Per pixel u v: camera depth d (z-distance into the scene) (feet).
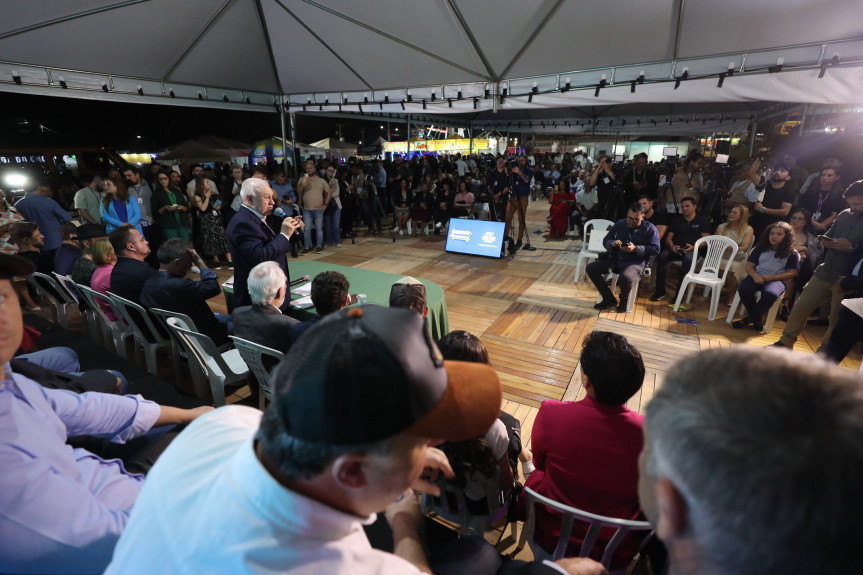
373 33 17.10
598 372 3.84
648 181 20.67
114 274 9.20
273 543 1.35
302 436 1.30
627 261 14.60
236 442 1.81
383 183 34.94
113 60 16.89
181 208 18.99
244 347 7.19
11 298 2.81
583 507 4.07
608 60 15.28
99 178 18.78
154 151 49.19
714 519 1.02
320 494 1.39
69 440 4.69
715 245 14.21
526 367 11.03
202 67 19.40
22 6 12.67
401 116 46.80
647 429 1.35
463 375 1.51
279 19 17.38
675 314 14.58
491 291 16.88
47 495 2.37
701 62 13.88
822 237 10.50
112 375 5.32
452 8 14.51
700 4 12.07
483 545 3.17
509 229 22.90
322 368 1.27
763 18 11.89
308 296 10.06
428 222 28.40
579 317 14.30
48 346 10.18
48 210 15.29
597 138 72.18
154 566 1.43
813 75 12.28
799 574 0.92
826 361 1.12
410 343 1.36
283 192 22.99
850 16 11.03
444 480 4.49
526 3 13.58
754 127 33.94
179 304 8.68
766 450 0.92
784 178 16.06
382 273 12.01
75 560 2.43
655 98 15.26
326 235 25.39
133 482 3.64
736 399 1.05
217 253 20.31
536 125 53.62
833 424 0.93
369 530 5.02
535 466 4.64
